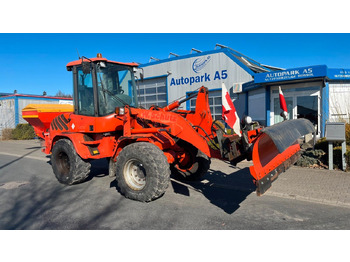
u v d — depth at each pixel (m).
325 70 10.28
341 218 4.29
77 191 5.95
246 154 4.79
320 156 7.87
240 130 4.73
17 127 20.41
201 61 15.88
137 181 5.18
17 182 6.91
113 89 6.22
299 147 5.73
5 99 22.56
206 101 5.38
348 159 6.94
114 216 4.50
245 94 14.67
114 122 6.02
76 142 6.04
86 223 4.26
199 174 6.25
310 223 4.13
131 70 6.66
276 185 5.99
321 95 11.54
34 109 7.80
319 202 4.99
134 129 5.63
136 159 4.96
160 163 4.79
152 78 18.14
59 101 24.27
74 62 6.46
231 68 14.83
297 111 12.30
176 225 4.13
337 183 6.01
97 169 8.17
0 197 5.66
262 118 13.42
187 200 5.22
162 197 5.40
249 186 6.05
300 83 12.12
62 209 4.88
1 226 4.21
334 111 11.11
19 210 4.88
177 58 16.88
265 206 4.85
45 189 6.18
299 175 6.71
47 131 8.14
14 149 14.05
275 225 4.08
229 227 4.05
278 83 12.41
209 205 4.95
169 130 5.20
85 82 6.21
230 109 4.56
